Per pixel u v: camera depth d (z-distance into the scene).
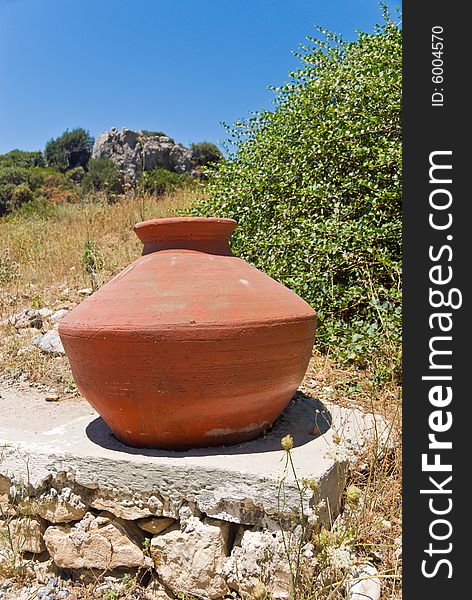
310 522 2.49
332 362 4.59
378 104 5.36
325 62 6.12
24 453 3.00
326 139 5.54
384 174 5.23
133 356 2.64
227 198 6.01
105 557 2.86
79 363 2.86
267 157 5.99
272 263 5.27
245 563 2.56
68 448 2.97
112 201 13.55
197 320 2.62
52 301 7.05
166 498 2.71
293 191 5.57
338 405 3.86
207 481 2.64
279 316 2.77
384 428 3.40
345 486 2.98
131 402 2.74
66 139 34.47
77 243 9.28
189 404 2.70
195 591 2.65
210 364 2.63
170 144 21.81
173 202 11.24
